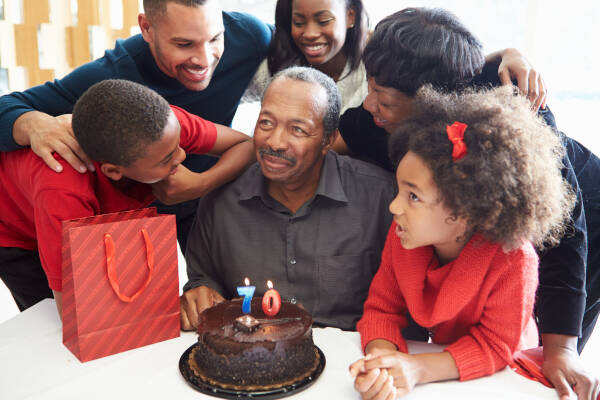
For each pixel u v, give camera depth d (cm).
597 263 136
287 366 87
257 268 130
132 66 156
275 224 129
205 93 167
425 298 108
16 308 256
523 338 110
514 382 94
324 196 127
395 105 131
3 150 127
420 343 109
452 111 96
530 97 126
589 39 400
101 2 301
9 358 98
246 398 83
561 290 107
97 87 103
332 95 122
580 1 391
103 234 95
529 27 385
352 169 134
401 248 107
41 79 295
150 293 101
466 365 93
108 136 101
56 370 94
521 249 95
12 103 135
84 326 95
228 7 373
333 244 127
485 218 89
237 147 139
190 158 172
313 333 109
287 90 117
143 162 105
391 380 85
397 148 103
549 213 91
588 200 134
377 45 128
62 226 96
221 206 134
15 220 137
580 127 392
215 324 91
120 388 88
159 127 103
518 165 88
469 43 128
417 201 93
